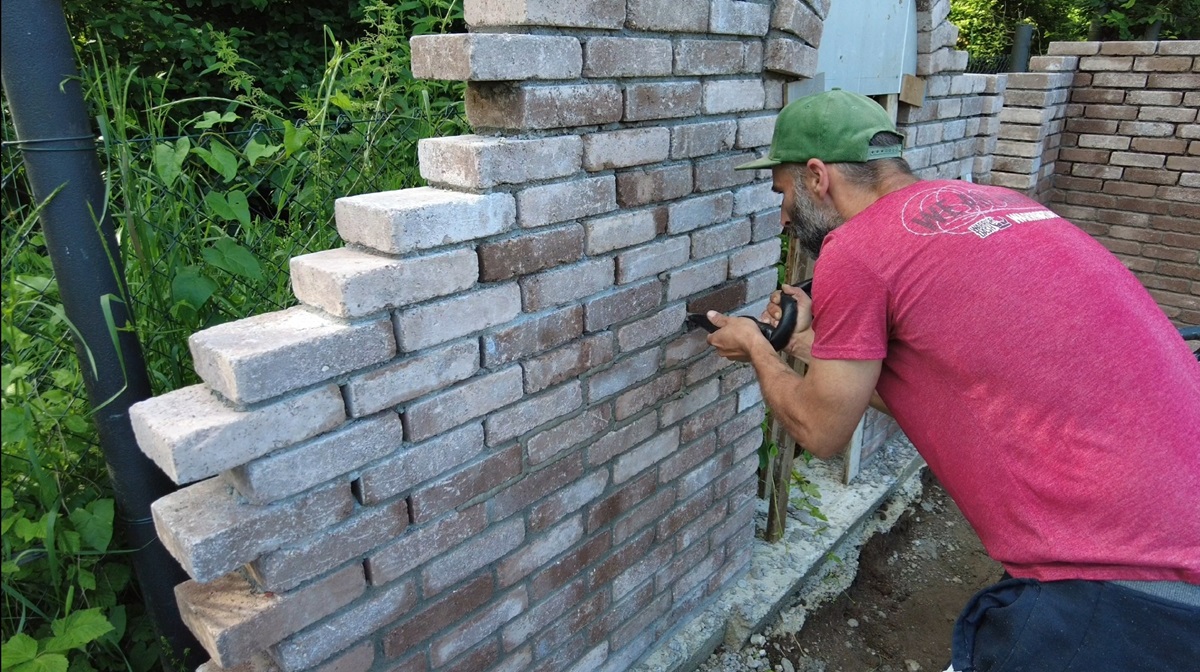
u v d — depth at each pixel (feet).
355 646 5.59
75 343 5.12
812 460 13.50
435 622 6.10
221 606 4.92
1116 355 5.31
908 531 13.21
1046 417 5.41
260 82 18.07
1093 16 26.55
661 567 8.57
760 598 9.95
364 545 5.34
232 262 6.26
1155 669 5.27
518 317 5.89
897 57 10.69
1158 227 20.22
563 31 5.50
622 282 6.72
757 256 8.38
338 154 7.82
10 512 5.23
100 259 5.01
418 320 5.15
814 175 6.28
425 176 5.66
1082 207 21.42
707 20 6.62
